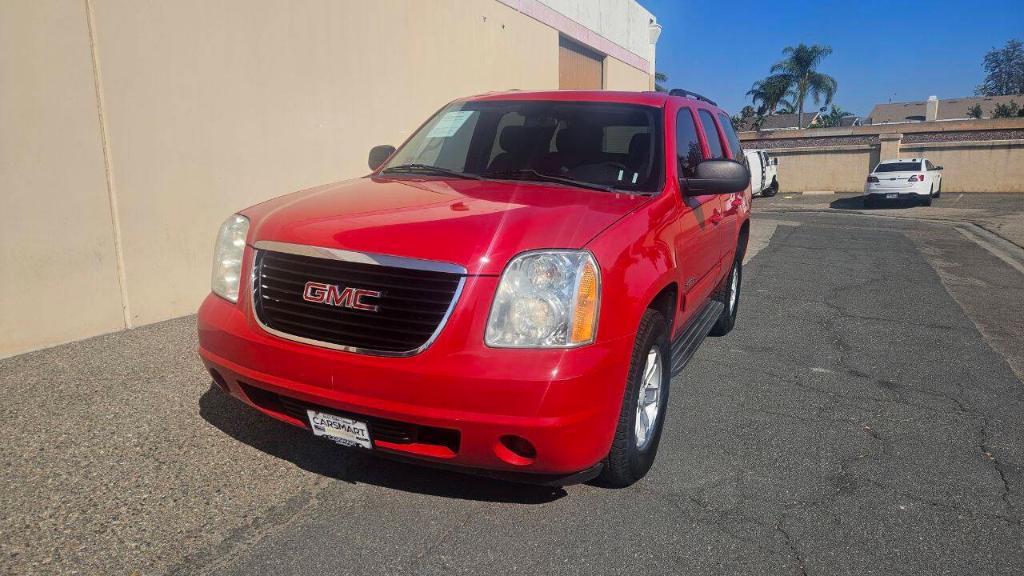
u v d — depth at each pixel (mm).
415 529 2764
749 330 6105
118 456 3266
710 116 5102
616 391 2635
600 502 3012
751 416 4074
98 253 5031
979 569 2611
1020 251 11961
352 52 7434
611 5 15211
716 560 2619
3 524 2697
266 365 2703
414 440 2572
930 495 3164
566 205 2963
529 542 2699
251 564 2521
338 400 2551
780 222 17156
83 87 4836
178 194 5578
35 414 3682
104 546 2592
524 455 2531
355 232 2676
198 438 3469
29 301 4652
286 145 6637
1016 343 5789
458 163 3881
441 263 2477
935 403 4348
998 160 26922
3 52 4379
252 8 6125
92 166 4941
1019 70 78312
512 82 11266
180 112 5535
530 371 2410
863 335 5980
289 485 3074
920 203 22953
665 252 3146
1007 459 3559
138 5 5145
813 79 42656
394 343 2494
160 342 4930
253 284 2807
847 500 3100
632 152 3693
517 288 2477
